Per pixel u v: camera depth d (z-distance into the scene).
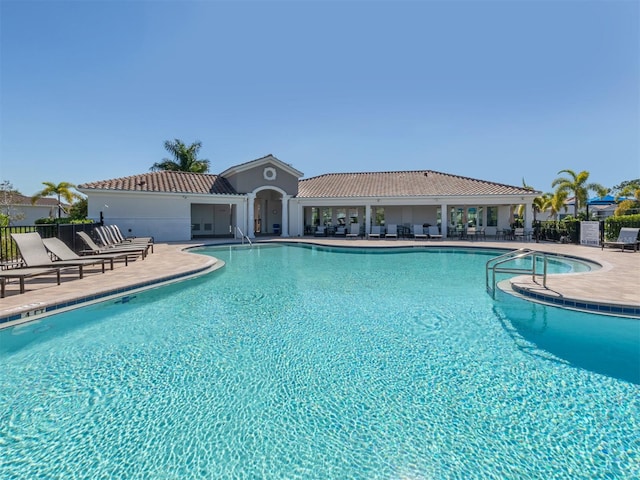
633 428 3.64
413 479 2.96
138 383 4.64
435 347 5.80
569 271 13.47
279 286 10.62
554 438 3.49
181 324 7.02
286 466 3.13
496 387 4.50
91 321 7.22
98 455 3.27
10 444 3.42
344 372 4.94
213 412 3.99
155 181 25.42
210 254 18.92
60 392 4.41
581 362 5.20
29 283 9.48
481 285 10.74
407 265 15.12
